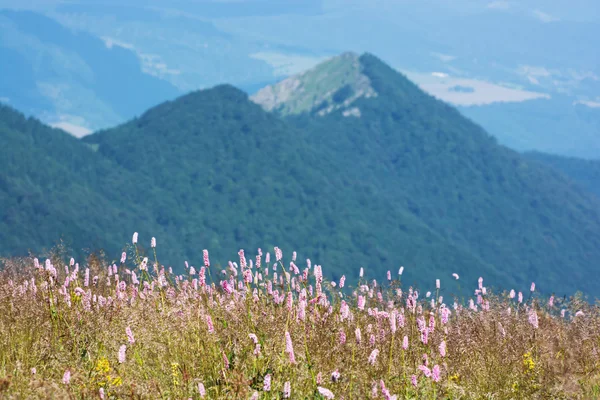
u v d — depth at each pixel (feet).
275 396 13.21
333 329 14.19
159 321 14.62
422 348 14.51
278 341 13.89
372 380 13.51
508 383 14.25
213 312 14.56
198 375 13.71
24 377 13.46
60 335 14.74
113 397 13.19
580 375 14.52
